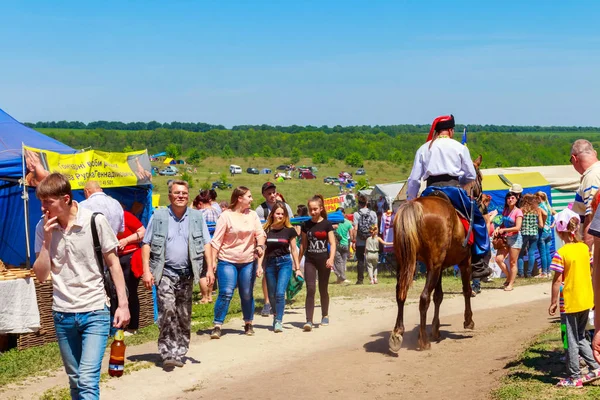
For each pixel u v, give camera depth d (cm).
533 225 1741
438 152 959
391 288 1612
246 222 985
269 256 1047
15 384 771
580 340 678
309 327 1058
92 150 1126
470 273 1016
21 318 950
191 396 727
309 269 1066
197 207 1439
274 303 1051
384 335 1021
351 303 1353
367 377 779
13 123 1346
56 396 716
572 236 673
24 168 1012
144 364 846
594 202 586
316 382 765
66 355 581
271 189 1223
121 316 578
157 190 8412
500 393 651
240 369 836
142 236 927
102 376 791
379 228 2358
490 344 925
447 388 714
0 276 942
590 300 655
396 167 16788
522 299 1385
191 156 15538
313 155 18062
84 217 568
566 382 659
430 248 874
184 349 841
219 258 990
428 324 1109
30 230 1427
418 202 881
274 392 732
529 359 781
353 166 16450
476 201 1032
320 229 1062
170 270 837
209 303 1386
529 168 2308
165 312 829
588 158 643
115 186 1156
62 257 565
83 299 567
